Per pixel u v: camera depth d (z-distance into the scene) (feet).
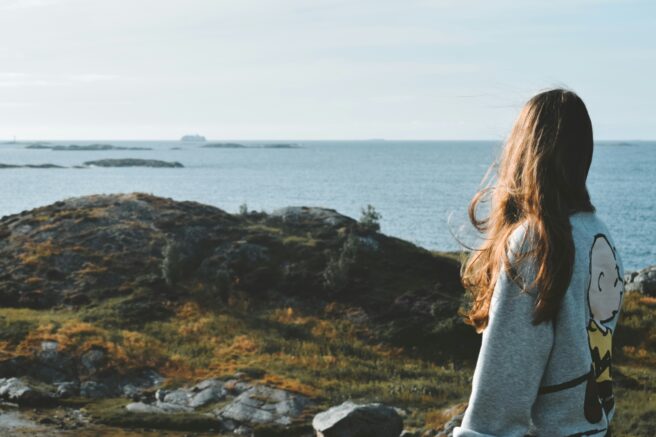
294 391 82.99
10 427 72.38
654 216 429.38
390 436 66.08
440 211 451.53
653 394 82.07
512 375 7.43
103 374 90.58
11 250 139.95
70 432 71.72
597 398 7.65
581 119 8.34
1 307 119.44
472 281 8.57
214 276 131.64
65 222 150.51
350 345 107.96
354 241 136.77
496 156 8.90
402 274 134.72
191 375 91.30
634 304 128.06
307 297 124.88
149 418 76.18
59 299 122.52
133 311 115.14
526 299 7.53
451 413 71.77
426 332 111.96
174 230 147.54
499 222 8.38
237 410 78.07
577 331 7.53
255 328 111.86
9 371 90.79
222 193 589.32
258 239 143.64
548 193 7.97
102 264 134.31
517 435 7.48
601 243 7.98
